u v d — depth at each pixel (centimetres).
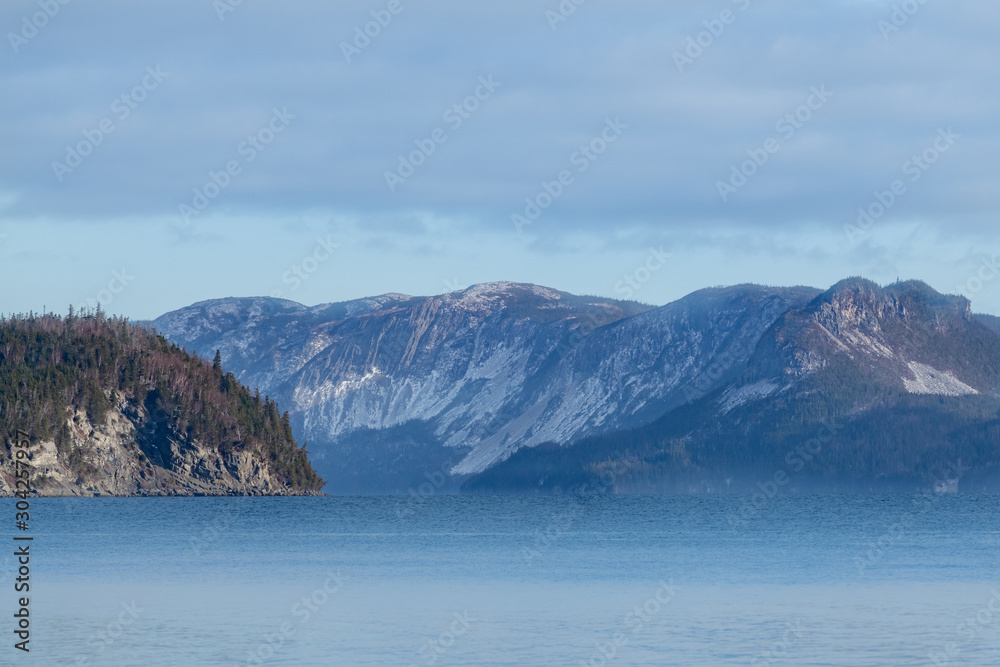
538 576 12756
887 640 8250
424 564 14375
